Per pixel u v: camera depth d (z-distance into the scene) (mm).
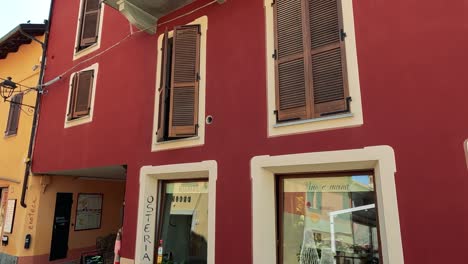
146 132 5926
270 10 4879
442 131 3385
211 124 5094
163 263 5461
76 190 9461
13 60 10273
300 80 4352
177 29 5699
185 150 5297
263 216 4309
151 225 5641
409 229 3342
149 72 6211
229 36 5242
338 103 4004
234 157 4723
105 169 7207
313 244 4195
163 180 5879
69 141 7480
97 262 8477
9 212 8812
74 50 8133
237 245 4406
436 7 3678
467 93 3346
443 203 3246
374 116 3756
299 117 4254
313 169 4199
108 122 6699
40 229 8500
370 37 3971
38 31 9281
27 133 8898
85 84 7500
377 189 3742
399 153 3541
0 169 9617
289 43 4570
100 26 7641
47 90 8602
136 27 6523
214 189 4809
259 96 4680
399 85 3691
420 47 3668
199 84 5398
